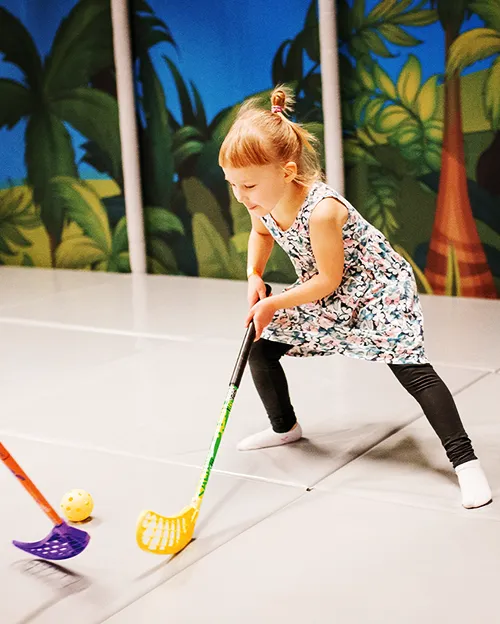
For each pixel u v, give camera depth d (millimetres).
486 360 3080
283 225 2189
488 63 3734
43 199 4938
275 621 1616
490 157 3816
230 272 4535
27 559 1876
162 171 4590
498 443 2379
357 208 4176
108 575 1800
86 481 2252
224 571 1796
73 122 4727
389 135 4016
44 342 3555
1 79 4879
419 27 3842
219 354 3287
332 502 2084
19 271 4961
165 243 4688
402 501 2072
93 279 4672
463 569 1768
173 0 4344
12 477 2281
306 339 2252
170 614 1652
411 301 2191
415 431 2490
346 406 2701
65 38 4633
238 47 4242
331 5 3912
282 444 2432
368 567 1788
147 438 2520
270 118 2074
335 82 3994
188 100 4426
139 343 3479
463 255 3967
